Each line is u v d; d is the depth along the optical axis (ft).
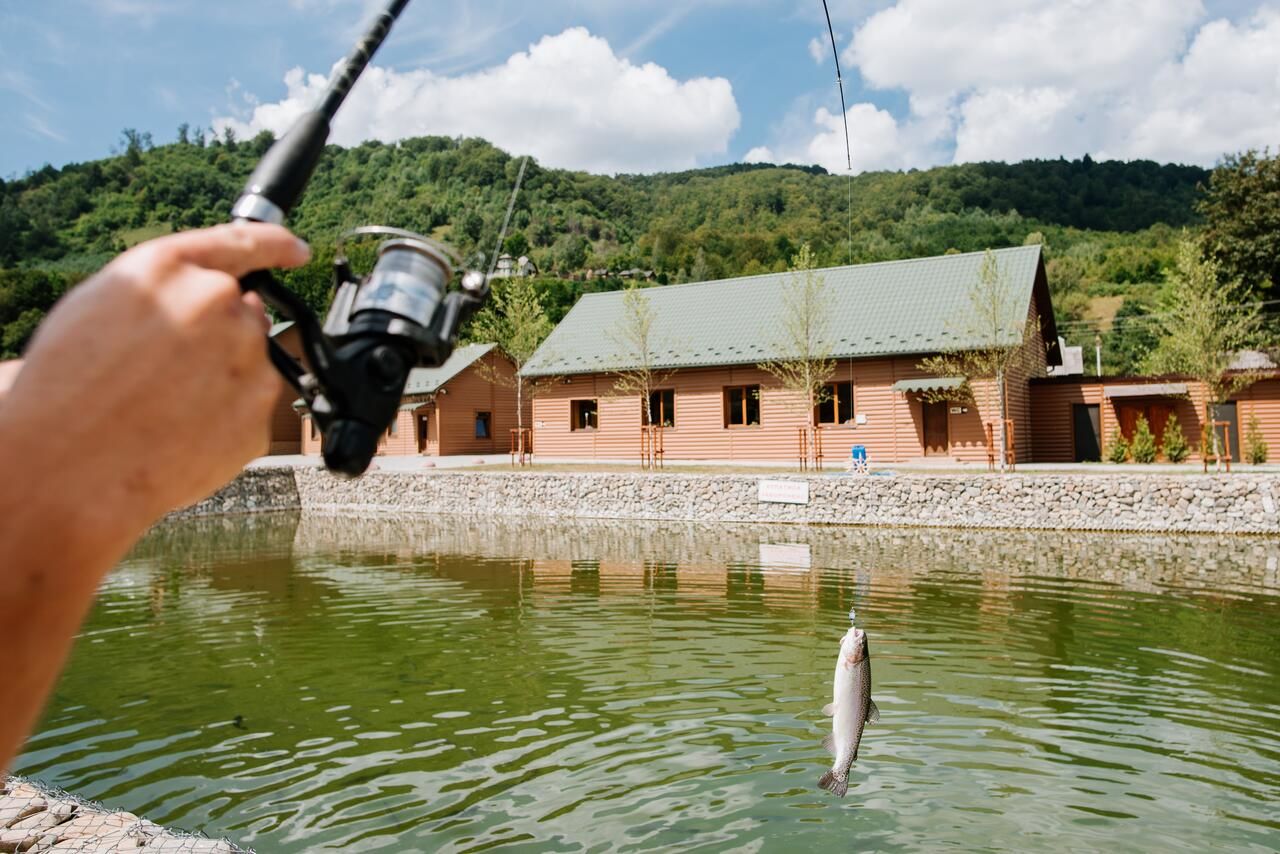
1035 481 66.74
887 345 92.17
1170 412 91.76
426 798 19.30
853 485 71.87
